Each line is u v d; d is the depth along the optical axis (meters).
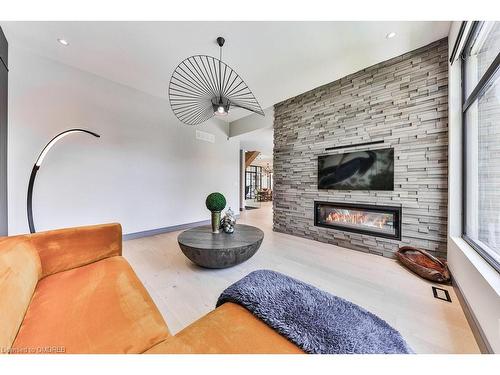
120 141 3.36
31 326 0.90
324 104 3.27
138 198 3.60
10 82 2.38
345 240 3.06
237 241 2.20
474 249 1.65
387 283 1.98
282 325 0.85
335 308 0.96
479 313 1.28
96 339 0.83
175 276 2.11
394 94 2.55
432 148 2.30
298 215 3.67
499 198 1.45
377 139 2.70
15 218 2.45
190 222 4.45
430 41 2.25
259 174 14.06
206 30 2.12
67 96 2.82
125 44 2.38
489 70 1.40
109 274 1.38
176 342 0.80
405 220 2.49
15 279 0.98
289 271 2.25
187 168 4.38
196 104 2.71
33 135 2.56
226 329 0.86
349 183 2.97
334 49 2.40
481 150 1.72
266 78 3.06
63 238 1.49
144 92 3.64
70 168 2.87
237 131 5.19
